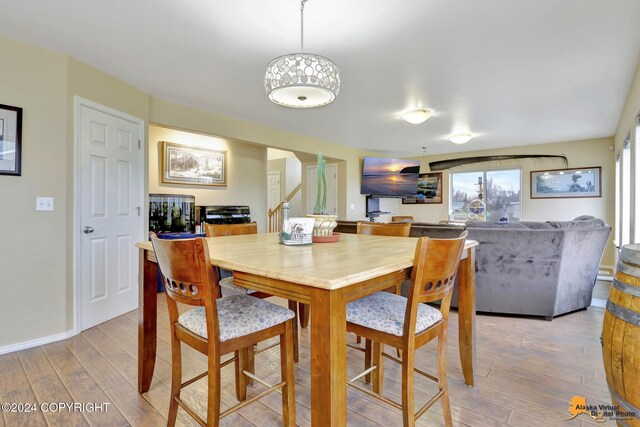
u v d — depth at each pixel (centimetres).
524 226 298
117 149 299
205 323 130
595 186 553
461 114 408
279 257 130
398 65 270
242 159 538
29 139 234
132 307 316
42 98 240
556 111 395
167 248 122
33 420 152
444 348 144
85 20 206
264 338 134
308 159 687
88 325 269
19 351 226
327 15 201
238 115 417
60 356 218
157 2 189
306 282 95
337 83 202
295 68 187
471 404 165
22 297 232
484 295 301
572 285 296
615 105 372
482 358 215
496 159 650
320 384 98
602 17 203
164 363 209
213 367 121
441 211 722
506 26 213
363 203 693
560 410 160
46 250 242
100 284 281
